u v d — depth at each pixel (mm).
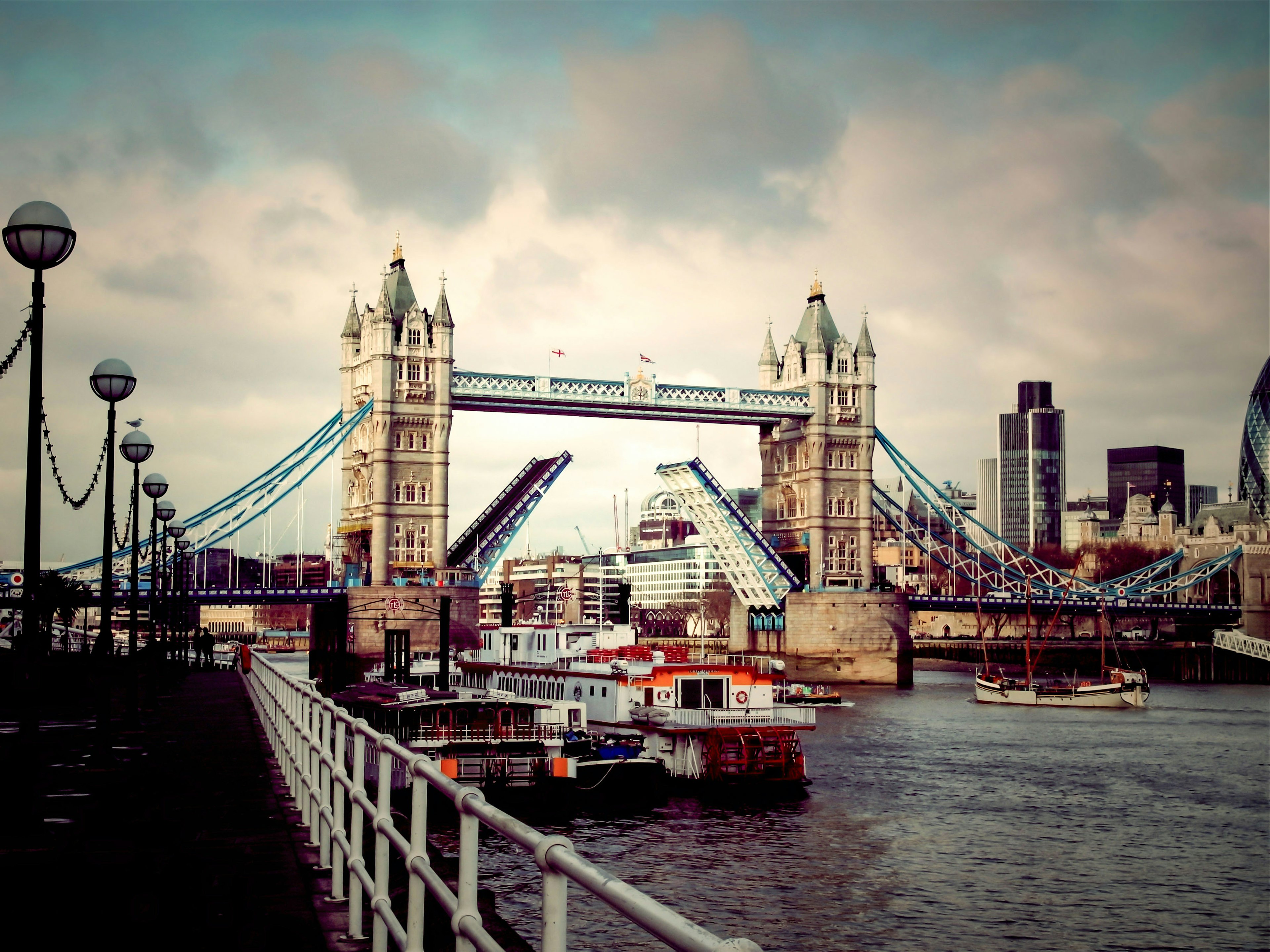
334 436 171375
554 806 59531
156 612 65125
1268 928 45375
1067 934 44250
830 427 191875
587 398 176375
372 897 12297
